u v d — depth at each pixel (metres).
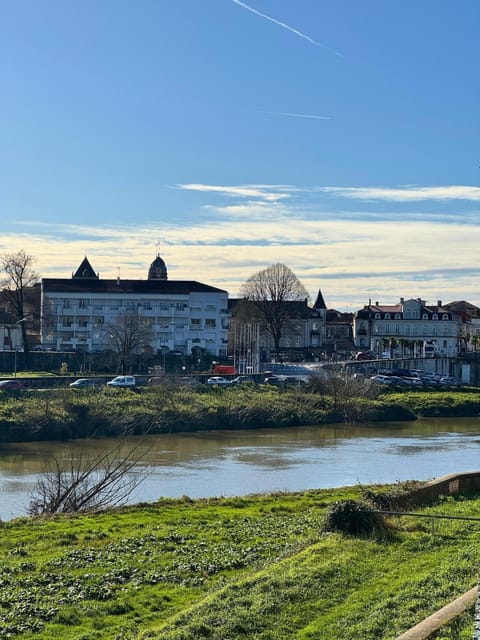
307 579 28.19
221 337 176.50
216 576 31.56
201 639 24.14
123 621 27.23
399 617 24.66
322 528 35.31
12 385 114.81
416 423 119.31
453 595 26.22
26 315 177.38
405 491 40.28
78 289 169.50
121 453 83.44
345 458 81.69
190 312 175.12
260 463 77.69
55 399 101.62
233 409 110.06
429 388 145.88
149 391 114.19
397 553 31.31
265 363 171.50
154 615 27.62
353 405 120.44
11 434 92.44
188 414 106.75
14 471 72.25
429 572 28.67
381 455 84.25
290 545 35.22
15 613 27.83
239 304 192.88
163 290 173.25
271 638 23.98
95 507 46.47
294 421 113.19
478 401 133.38
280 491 56.00
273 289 190.75
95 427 98.12
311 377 130.25
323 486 64.94
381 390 136.00
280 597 26.77
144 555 34.53
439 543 32.62
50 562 33.28
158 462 77.81
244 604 26.61
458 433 106.94
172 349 172.25
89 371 145.75
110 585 30.53
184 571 32.19
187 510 44.44
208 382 129.88
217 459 80.25
